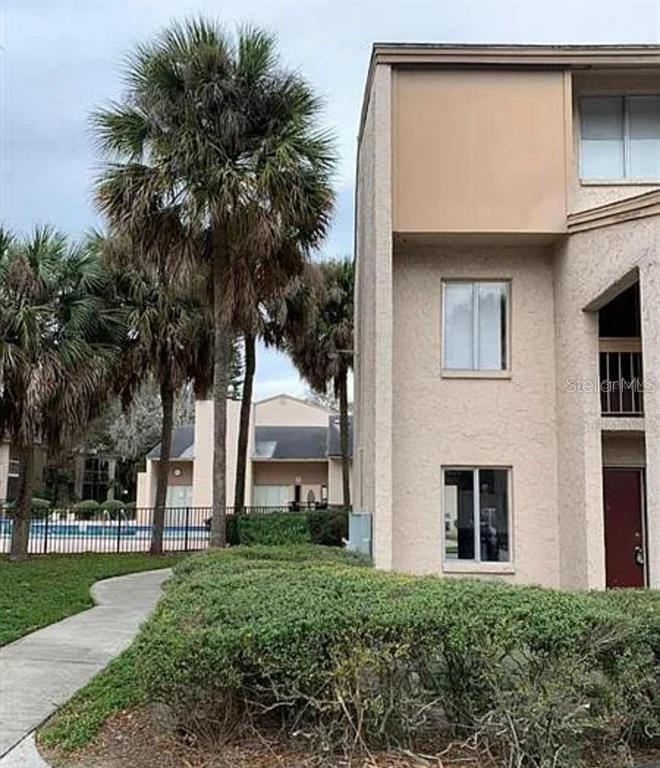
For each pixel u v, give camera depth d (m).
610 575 12.72
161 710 6.04
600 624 5.28
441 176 12.75
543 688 5.11
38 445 20.23
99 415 21.94
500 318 13.38
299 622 5.22
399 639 5.21
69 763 5.50
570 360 12.33
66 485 44.50
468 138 12.80
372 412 12.96
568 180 12.69
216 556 10.39
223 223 14.09
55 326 19.52
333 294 26.20
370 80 13.77
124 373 22.58
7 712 6.78
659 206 10.02
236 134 14.22
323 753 5.26
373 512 12.30
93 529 27.02
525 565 12.78
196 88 14.10
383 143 12.65
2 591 14.44
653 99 13.35
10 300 18.91
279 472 41.09
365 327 15.05
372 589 6.07
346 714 5.21
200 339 23.09
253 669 5.34
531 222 12.61
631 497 12.91
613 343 12.52
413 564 12.79
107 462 46.69
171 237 14.45
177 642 5.29
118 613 12.30
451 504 13.07
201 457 39.09
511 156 12.77
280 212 14.02
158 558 22.25
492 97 12.86
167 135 14.17
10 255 19.22
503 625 5.18
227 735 5.54
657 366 9.86
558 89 12.88
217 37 14.39
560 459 12.79
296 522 20.52
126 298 22.22
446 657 5.31
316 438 41.97
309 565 8.73
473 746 5.35
